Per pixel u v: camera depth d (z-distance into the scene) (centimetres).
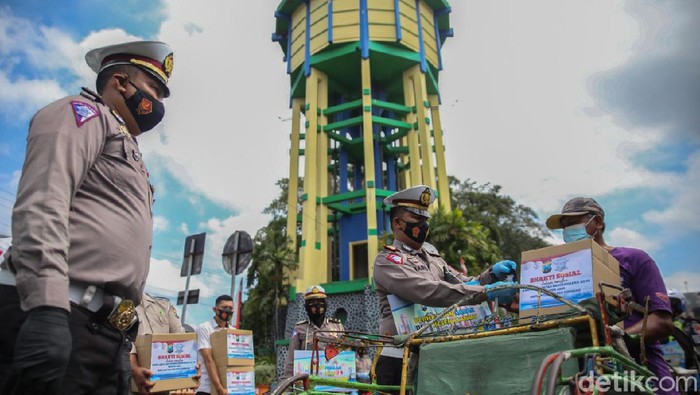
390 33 3225
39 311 184
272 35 3766
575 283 280
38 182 203
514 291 327
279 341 2997
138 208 246
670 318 368
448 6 3597
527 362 248
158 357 535
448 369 271
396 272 391
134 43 274
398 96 3703
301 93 3597
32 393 178
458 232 2812
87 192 230
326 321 688
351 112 3566
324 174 3222
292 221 3509
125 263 232
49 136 214
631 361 247
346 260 3234
